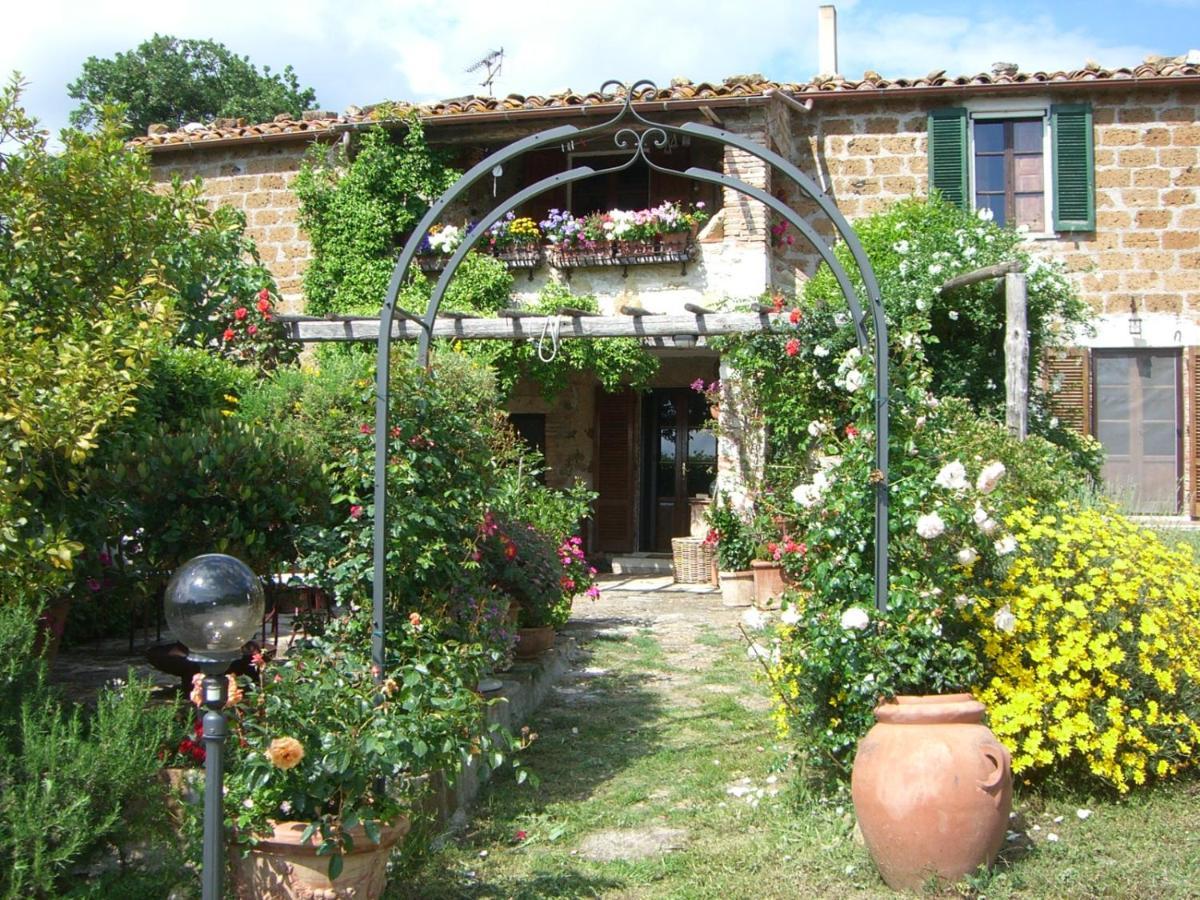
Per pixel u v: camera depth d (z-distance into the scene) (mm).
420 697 3973
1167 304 11992
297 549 5281
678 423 14492
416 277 12039
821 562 4848
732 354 11016
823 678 4676
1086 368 11961
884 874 4059
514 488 7668
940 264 10391
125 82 28516
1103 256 12133
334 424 6008
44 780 3254
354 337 8258
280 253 13148
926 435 5184
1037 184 12305
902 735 4102
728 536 11297
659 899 4012
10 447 4273
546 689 7320
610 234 12008
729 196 11977
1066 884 3965
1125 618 5020
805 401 10438
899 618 4535
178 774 3779
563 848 4566
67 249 5316
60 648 7090
